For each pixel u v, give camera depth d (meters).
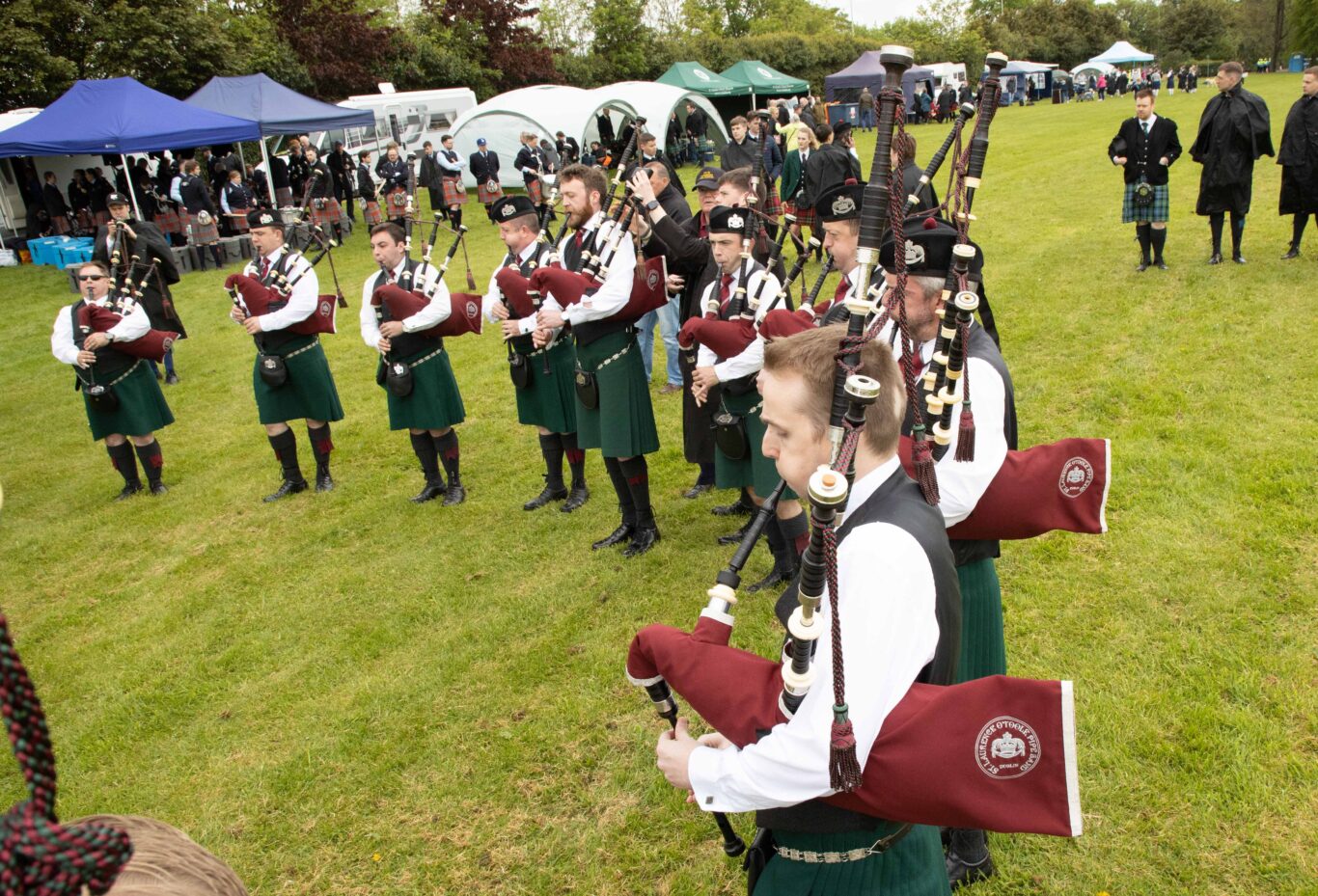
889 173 1.35
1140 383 5.48
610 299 3.92
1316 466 4.27
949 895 1.63
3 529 5.43
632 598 3.98
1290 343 5.80
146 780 3.17
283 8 25.61
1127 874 2.40
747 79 26.22
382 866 2.71
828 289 6.57
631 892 2.54
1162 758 2.73
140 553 4.98
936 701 1.26
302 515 5.23
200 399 7.56
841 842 1.48
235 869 2.74
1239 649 3.15
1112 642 3.26
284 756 3.21
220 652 3.92
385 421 6.61
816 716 1.29
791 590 1.53
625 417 4.12
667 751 1.50
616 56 34.59
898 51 1.34
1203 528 3.91
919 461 1.43
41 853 0.66
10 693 0.65
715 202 5.33
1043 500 1.94
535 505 4.97
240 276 5.07
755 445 3.65
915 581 1.31
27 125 12.98
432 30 29.58
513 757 3.08
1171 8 66.00
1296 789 2.58
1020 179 14.34
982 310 2.27
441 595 4.18
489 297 4.90
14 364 9.25
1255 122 7.36
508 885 2.60
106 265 6.16
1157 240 7.77
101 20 20.08
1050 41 51.66
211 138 14.02
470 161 16.70
